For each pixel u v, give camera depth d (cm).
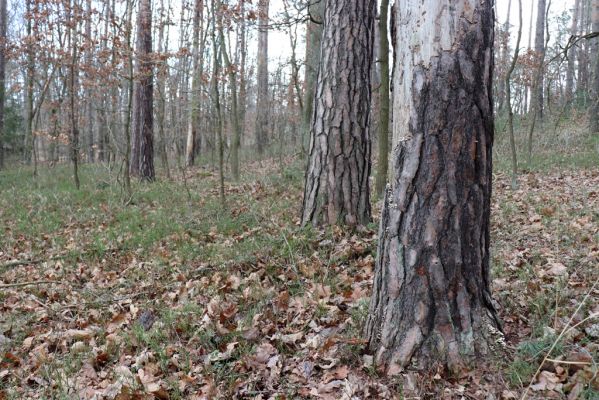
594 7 1592
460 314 290
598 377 267
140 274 569
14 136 2264
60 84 1856
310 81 1171
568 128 1424
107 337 413
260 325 396
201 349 373
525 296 378
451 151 282
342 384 304
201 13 1328
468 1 277
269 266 515
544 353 294
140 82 1280
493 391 276
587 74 2031
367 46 611
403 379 288
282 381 323
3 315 496
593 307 354
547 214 627
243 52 1936
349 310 391
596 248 475
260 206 817
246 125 2708
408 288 295
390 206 301
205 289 491
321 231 589
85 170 1697
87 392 343
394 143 299
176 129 1662
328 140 605
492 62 289
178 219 790
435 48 279
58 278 595
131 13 1241
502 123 1376
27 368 389
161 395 322
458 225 287
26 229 832
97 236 726
